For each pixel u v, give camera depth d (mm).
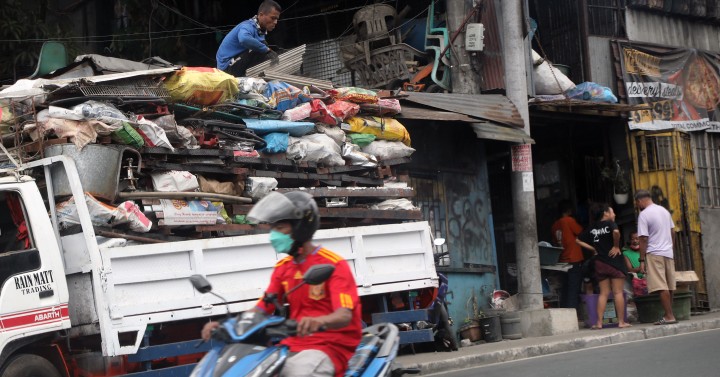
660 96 18266
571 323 14680
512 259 17781
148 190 9875
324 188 11422
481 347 13273
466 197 15711
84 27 18953
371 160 12383
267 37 19016
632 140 17641
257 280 9602
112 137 9414
